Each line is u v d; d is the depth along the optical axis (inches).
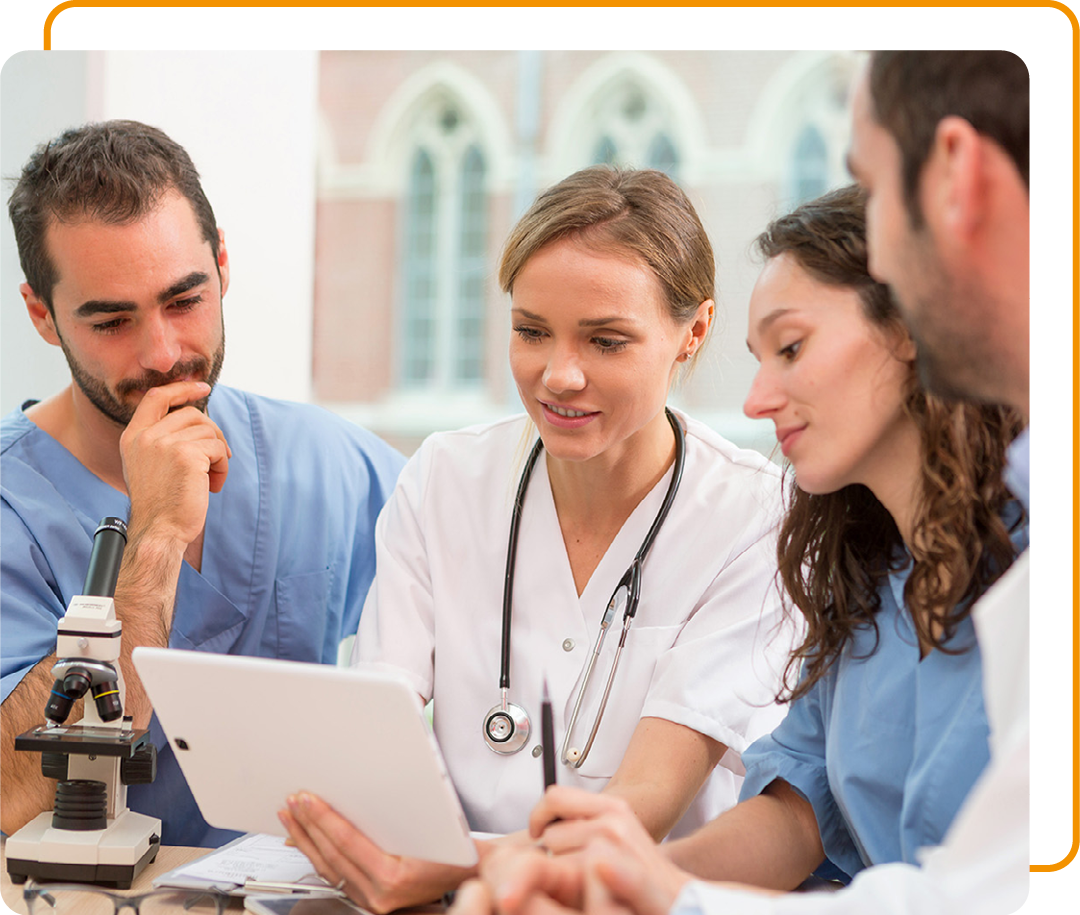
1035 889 24.9
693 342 49.4
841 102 664.4
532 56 702.5
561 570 50.4
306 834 35.5
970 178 25.1
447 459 54.6
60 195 49.1
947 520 34.5
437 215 729.6
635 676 48.3
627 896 30.2
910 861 35.8
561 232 44.2
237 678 32.8
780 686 47.9
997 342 27.3
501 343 717.9
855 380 34.9
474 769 48.9
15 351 92.6
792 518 42.4
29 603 52.7
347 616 65.1
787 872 40.4
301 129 102.3
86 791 39.9
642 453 50.1
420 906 36.6
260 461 61.5
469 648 50.4
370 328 735.1
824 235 35.1
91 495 56.5
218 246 55.9
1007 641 29.1
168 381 52.5
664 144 690.2
